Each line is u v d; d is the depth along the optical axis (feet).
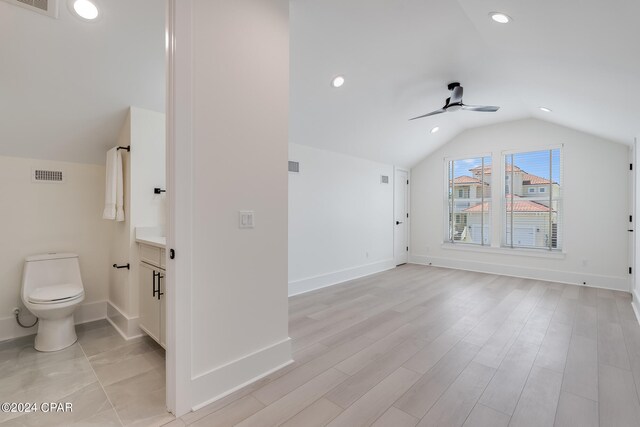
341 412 5.53
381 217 18.85
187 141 5.54
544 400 5.93
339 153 15.75
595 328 9.57
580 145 15.35
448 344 8.38
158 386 6.38
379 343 8.44
